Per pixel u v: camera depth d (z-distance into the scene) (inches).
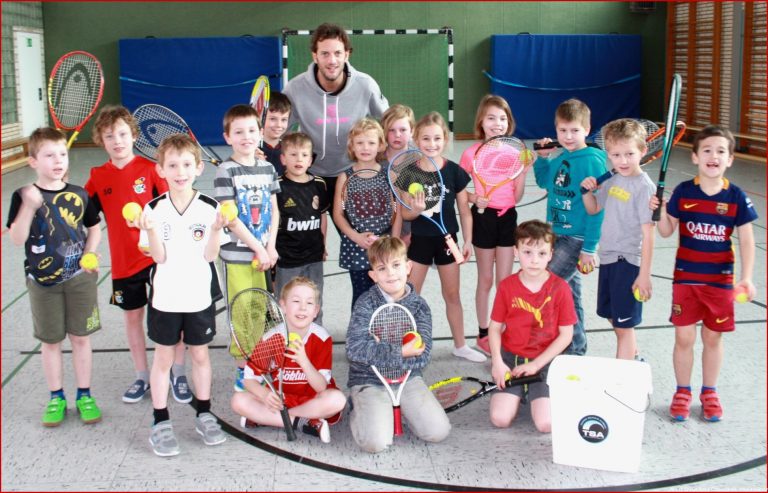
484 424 136.2
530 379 132.0
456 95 638.5
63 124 173.8
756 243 269.4
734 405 141.1
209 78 596.4
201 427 130.6
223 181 144.9
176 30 605.0
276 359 133.0
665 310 195.0
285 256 159.0
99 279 231.5
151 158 174.1
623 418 117.1
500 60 617.0
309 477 118.0
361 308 136.2
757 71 500.4
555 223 157.8
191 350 130.5
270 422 132.0
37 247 130.9
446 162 162.6
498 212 165.8
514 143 166.1
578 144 153.9
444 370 160.6
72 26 593.6
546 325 137.0
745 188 383.2
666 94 639.8
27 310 200.8
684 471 118.7
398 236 164.1
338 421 138.0
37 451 126.4
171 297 126.6
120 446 128.3
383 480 116.9
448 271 162.7
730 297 132.1
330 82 173.6
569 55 620.1
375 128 158.7
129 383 154.7
